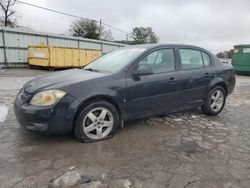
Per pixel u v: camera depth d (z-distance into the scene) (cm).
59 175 262
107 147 338
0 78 1101
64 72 412
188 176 269
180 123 461
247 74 1755
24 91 349
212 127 445
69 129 336
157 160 304
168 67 431
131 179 259
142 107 398
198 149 343
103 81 355
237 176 272
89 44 2416
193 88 464
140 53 404
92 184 247
